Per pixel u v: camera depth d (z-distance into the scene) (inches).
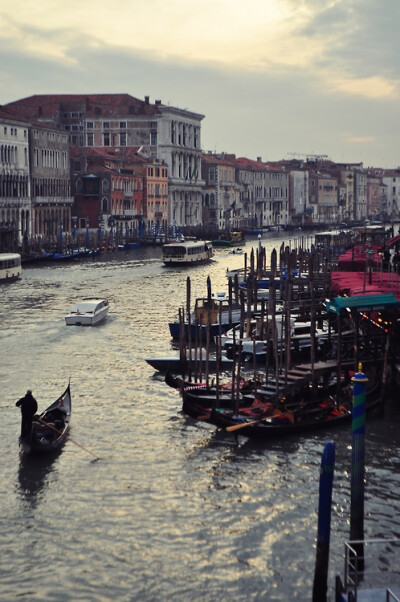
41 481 1184.2
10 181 4904.0
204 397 1456.7
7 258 3437.5
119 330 2281.0
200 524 1057.5
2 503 1115.3
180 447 1315.2
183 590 924.6
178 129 7180.1
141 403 1552.7
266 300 2308.1
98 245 5201.8
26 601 904.3
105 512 1090.1
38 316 2513.5
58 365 1860.2
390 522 1053.8
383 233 4665.4
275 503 1113.4
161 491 1152.8
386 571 928.3
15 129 4958.2
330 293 2030.0
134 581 940.6
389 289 1772.9
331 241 5329.7
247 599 909.2
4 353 1980.8
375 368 1544.0
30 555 988.6
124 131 6993.1
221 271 4057.6
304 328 2062.0
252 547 1002.7
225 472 1215.6
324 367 1469.0
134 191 6304.1
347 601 810.8
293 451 1294.3
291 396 1430.9
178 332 2150.6
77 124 6973.4
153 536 1029.8
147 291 3154.5
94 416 1470.2
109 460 1262.3
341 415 1405.0
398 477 1191.6
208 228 7012.8
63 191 5669.3
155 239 5703.7
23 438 1266.0
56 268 4119.1
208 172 7800.2
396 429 1386.6
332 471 839.1
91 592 920.9
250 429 1322.6
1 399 1581.0
